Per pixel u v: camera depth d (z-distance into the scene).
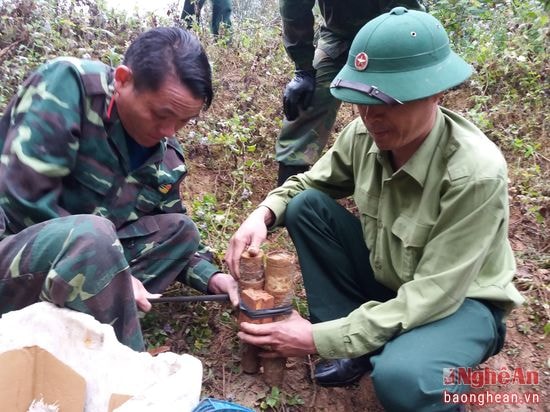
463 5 4.82
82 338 1.55
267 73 4.05
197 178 3.19
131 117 1.81
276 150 3.06
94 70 1.87
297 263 2.80
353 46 1.80
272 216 2.20
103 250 1.64
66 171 1.83
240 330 2.05
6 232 1.80
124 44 3.88
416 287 1.78
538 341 2.45
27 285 1.69
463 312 1.81
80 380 1.54
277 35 4.82
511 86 4.03
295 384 2.17
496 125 3.75
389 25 1.72
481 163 1.77
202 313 2.39
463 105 3.96
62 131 1.78
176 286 2.50
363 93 1.69
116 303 1.73
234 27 5.11
